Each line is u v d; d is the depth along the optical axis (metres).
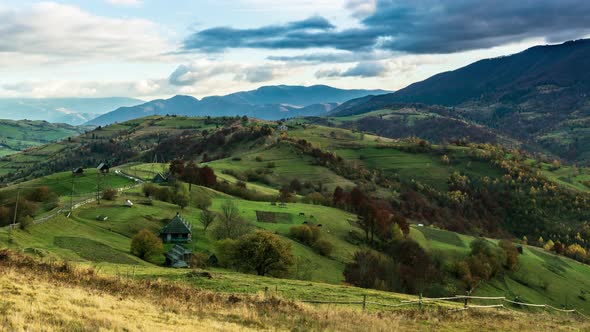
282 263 80.06
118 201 128.00
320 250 117.12
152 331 24.66
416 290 99.06
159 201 137.50
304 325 32.19
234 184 195.38
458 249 146.38
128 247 90.00
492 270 131.50
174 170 185.62
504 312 46.88
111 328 24.00
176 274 53.78
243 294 41.09
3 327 20.94
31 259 39.81
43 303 26.55
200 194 157.25
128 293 35.06
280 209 153.62
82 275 37.62
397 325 34.69
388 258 124.69
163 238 105.56
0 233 70.75
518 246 164.38
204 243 107.31
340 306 42.94
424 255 124.88
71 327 22.89
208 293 39.38
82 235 88.31
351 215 168.50
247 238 81.19
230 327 28.58
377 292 55.91
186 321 28.48
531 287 134.50
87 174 183.12
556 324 42.56
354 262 111.25
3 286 28.88
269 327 30.23
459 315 41.81
